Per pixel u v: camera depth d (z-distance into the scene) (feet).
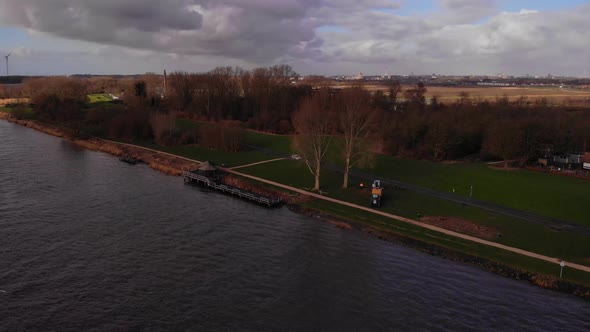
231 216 251.60
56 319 145.18
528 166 343.67
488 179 304.50
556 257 193.47
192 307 155.43
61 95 644.27
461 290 171.22
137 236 216.33
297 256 199.52
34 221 229.45
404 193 283.79
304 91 634.43
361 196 280.10
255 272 183.11
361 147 337.11
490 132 374.22
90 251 196.95
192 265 187.52
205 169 328.70
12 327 139.85
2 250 193.67
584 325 149.28
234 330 143.13
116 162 386.73
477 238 214.28
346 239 219.82
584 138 381.81
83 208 253.85
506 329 146.92
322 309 156.87
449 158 385.29
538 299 164.86
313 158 331.36
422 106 617.21
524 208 252.83
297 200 278.87
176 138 463.83
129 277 175.01
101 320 145.69
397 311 156.35
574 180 299.79
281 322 148.36
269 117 542.57
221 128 428.97
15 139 474.08
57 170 342.03
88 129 538.88
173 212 254.88
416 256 200.54
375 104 578.25
